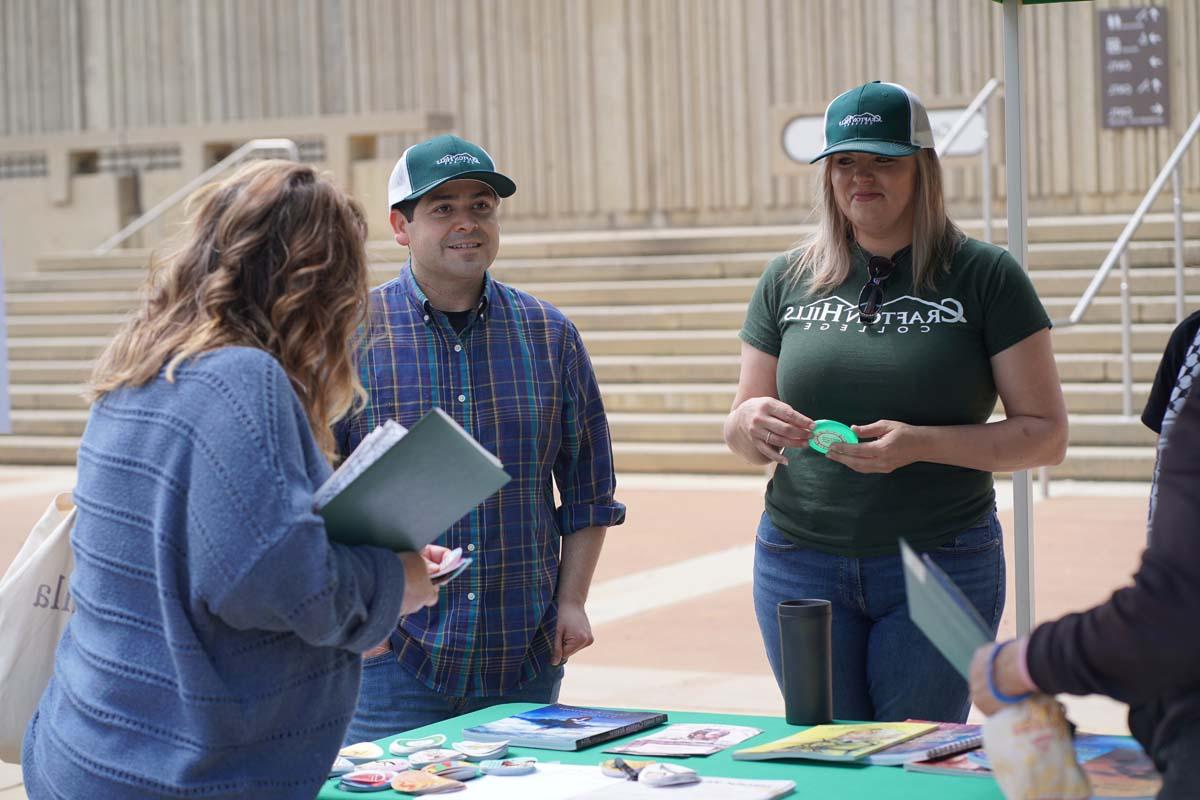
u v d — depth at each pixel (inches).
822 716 103.3
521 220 643.5
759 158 606.5
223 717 78.2
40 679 106.2
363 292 85.3
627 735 104.3
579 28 629.0
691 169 617.6
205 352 79.7
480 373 122.1
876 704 121.0
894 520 119.0
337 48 663.1
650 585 270.2
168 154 671.1
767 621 126.3
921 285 119.7
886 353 119.3
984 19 563.2
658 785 88.0
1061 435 118.3
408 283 123.9
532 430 122.6
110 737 79.7
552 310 127.6
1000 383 119.7
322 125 602.2
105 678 80.0
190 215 84.7
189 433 78.0
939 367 118.3
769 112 586.6
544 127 637.3
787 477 124.1
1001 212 552.1
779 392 126.4
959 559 120.1
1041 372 118.5
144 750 79.2
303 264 82.0
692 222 619.5
